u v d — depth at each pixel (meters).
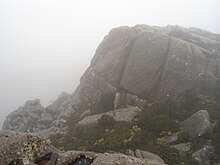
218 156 32.34
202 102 42.91
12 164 14.09
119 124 39.28
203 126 35.78
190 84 45.66
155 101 43.66
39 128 56.97
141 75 47.16
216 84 45.94
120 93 47.03
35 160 14.75
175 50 48.41
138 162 14.22
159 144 34.06
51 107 61.53
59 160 14.98
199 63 48.19
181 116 40.62
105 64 51.97
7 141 14.84
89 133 38.91
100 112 46.53
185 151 33.25
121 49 51.34
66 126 48.31
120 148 32.91
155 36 50.47
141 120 38.72
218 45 55.53
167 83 45.88
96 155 15.31
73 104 52.91
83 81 56.62
